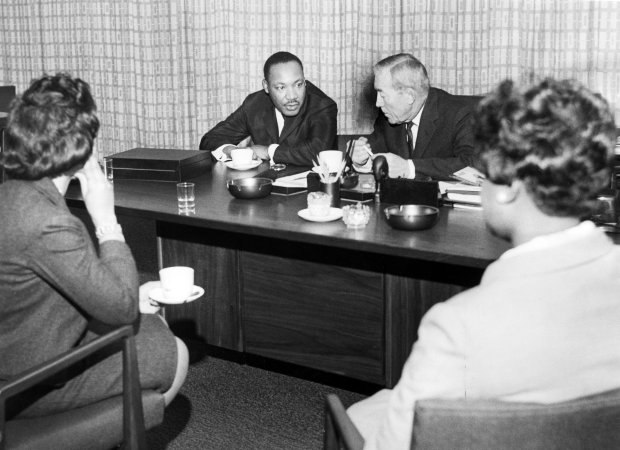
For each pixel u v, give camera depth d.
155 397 2.01
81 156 1.87
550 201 1.16
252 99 4.17
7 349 1.85
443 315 1.17
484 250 2.24
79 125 1.86
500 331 1.13
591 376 1.13
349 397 2.99
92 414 1.89
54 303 1.85
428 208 2.54
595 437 1.14
